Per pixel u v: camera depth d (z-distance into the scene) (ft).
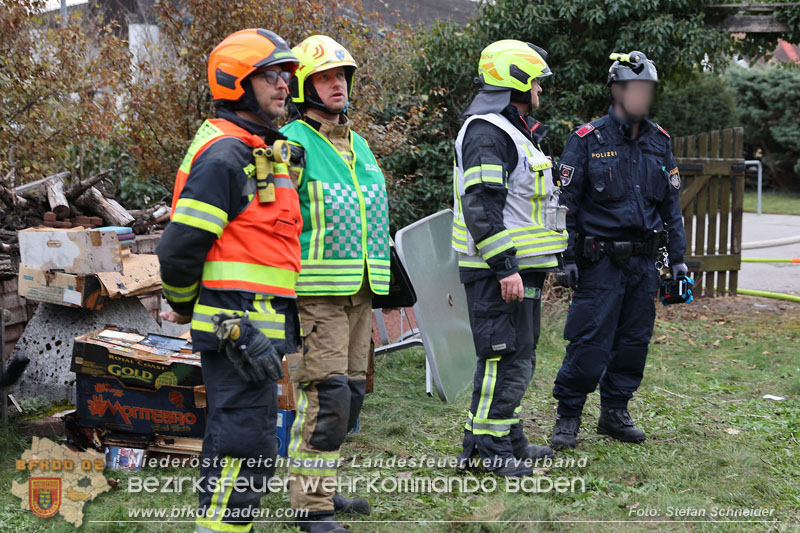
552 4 28.66
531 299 11.95
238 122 8.32
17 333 14.32
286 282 8.36
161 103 19.19
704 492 12.00
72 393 13.56
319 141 9.95
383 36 27.27
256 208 8.13
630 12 28.50
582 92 29.25
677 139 29.09
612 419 14.32
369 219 10.11
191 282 8.00
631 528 10.55
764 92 76.23
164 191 21.59
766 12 29.68
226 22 18.47
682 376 18.98
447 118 28.84
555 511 10.89
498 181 11.29
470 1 48.06
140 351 11.87
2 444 12.16
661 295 14.58
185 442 12.02
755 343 22.61
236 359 7.88
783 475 12.67
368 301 10.40
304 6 19.35
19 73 16.49
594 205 13.52
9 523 10.07
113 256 12.97
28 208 15.10
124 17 32.17
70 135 17.61
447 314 16.99
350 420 10.50
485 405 12.11
